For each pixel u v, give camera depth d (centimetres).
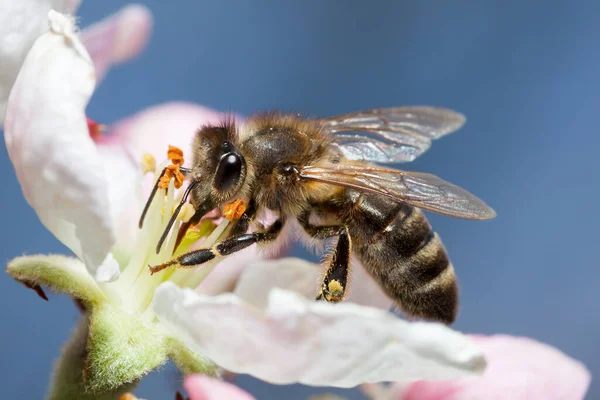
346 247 11
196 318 10
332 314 9
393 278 11
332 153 11
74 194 10
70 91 10
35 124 10
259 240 11
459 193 10
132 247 11
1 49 10
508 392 10
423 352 9
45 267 10
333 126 11
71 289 10
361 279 11
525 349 10
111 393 10
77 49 10
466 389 10
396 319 9
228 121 11
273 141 11
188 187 10
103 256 10
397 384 10
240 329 9
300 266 11
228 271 11
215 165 10
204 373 10
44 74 10
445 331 9
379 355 9
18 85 10
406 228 11
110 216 10
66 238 10
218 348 10
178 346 10
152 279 10
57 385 10
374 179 11
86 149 10
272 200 11
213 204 10
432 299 11
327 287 11
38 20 10
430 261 11
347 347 9
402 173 11
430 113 11
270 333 9
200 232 11
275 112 11
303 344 9
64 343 10
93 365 10
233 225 11
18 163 10
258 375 10
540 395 10
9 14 10
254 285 11
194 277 11
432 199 10
